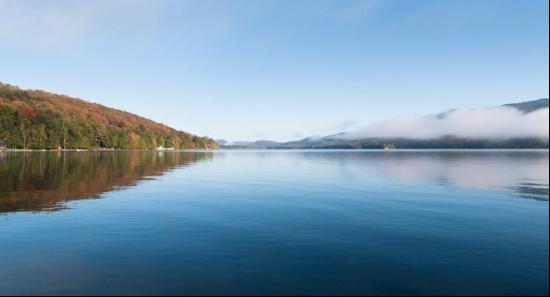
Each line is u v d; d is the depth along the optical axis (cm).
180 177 4556
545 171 5316
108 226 1820
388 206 2397
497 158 10719
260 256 1357
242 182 3962
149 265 1266
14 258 1341
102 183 3747
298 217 2044
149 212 2192
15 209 2269
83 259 1328
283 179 4306
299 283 1113
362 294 1041
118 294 1045
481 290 1069
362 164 7531
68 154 11756
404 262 1291
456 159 10081
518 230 1730
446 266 1252
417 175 4728
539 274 1180
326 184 3731
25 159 8069
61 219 1981
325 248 1452
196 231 1720
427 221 1930
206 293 1047
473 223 1881
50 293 1055
